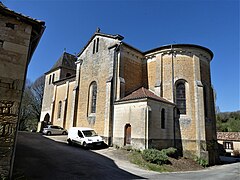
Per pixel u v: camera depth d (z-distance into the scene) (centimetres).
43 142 1880
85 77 2414
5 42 764
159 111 1833
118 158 1484
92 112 2205
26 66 790
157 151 1541
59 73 3672
